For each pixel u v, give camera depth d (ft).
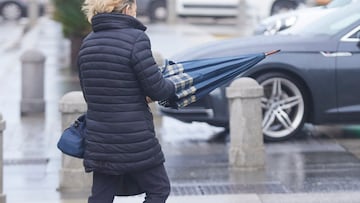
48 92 55.36
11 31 99.19
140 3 109.40
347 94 37.37
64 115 29.99
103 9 19.83
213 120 37.19
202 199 28.53
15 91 56.24
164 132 41.81
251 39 38.01
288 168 33.40
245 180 31.55
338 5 40.63
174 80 20.43
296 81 37.45
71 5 64.95
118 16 19.81
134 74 19.62
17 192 30.25
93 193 20.56
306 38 37.68
